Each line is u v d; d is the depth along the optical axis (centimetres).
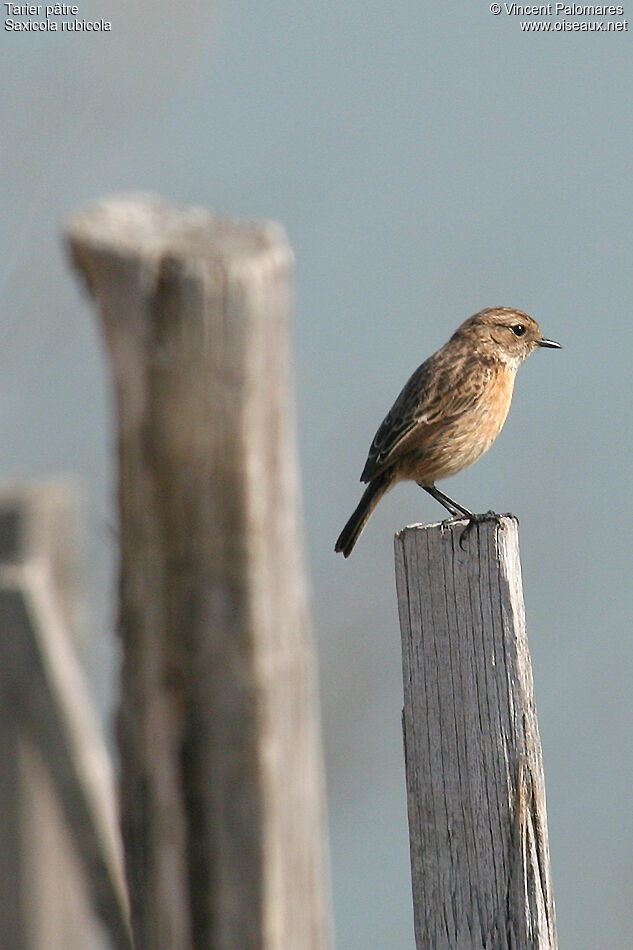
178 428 496
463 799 852
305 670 515
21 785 590
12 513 597
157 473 499
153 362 495
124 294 495
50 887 594
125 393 500
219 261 490
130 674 511
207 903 509
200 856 508
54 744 589
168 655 505
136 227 520
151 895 514
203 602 501
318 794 518
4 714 589
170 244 503
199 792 507
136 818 515
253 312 493
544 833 840
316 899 516
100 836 594
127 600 509
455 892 854
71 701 589
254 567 498
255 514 498
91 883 598
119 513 507
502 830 837
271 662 503
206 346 492
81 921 601
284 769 507
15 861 590
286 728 508
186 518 498
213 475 496
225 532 498
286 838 507
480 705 847
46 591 588
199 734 505
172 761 508
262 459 499
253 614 499
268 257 498
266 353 498
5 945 591
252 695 500
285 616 507
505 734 839
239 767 503
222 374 493
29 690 586
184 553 500
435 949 859
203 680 504
